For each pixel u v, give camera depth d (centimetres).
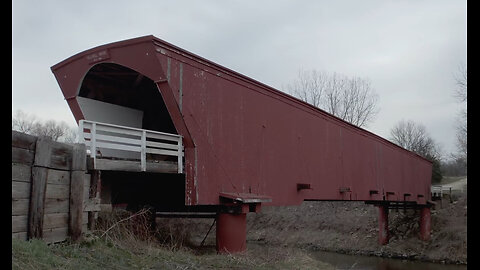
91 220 721
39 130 4875
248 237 3666
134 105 1350
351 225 3441
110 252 712
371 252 2903
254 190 1222
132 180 1120
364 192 2033
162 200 1221
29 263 492
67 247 628
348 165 1883
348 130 1920
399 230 3161
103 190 962
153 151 935
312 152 1581
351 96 5291
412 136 6919
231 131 1152
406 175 2753
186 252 1034
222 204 1095
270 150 1326
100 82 1216
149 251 823
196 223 2105
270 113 1346
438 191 3459
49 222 611
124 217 983
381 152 2327
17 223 556
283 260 1148
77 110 1124
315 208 3953
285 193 1384
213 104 1092
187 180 1002
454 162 7575
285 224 3784
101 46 1031
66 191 655
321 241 3300
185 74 1005
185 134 1011
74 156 668
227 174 1120
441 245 2758
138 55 970
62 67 1126
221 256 1005
